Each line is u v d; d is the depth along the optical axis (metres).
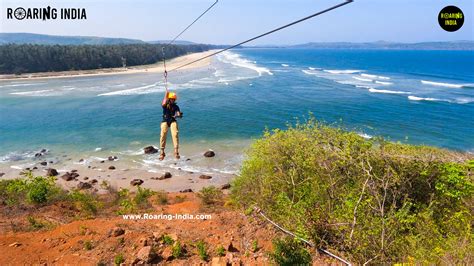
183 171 29.81
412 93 63.66
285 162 12.57
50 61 117.56
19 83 88.25
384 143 12.23
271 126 42.66
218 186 26.50
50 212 14.16
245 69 118.94
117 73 113.12
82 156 33.47
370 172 10.90
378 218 9.59
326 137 12.58
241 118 46.47
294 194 11.33
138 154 33.97
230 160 32.16
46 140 38.25
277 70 115.50
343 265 8.61
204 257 8.80
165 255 8.79
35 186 17.16
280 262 8.17
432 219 10.10
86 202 15.66
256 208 12.01
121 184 27.05
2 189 17.45
